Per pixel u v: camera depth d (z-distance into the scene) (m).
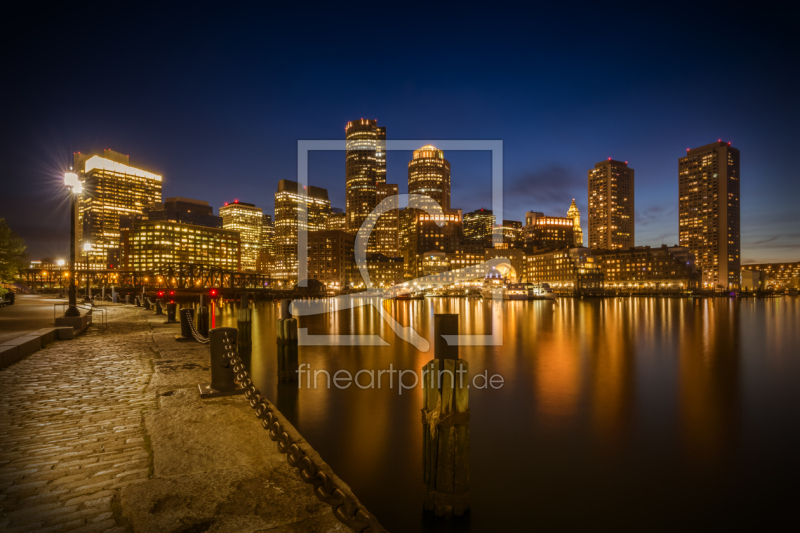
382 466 9.24
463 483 6.18
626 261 194.00
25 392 8.15
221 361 8.10
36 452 5.25
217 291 117.94
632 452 10.17
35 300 45.97
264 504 4.04
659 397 14.86
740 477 8.97
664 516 7.52
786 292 192.75
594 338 32.59
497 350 25.80
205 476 4.61
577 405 13.91
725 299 146.38
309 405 13.33
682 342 30.17
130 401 7.58
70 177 17.73
